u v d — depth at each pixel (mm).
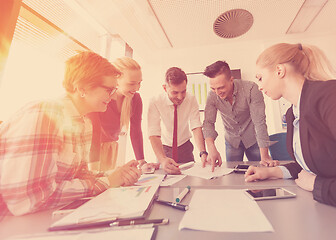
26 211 466
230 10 2205
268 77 746
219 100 1633
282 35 2750
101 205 473
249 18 2346
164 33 2633
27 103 558
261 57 774
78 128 726
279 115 2680
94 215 413
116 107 1341
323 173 579
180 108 1659
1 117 1309
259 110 1506
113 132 1381
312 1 2166
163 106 1660
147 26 2465
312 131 583
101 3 1986
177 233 351
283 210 447
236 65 2959
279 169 796
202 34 2662
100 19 2227
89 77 659
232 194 576
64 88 684
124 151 2764
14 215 462
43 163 504
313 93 577
